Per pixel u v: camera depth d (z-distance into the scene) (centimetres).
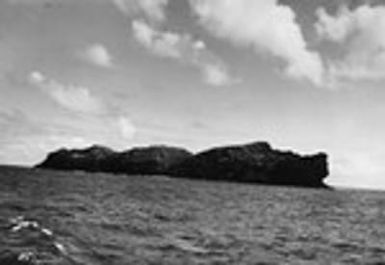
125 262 1631
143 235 2345
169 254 1861
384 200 10269
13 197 3956
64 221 2556
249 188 11250
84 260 1591
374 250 2361
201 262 1759
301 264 1875
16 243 1739
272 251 2147
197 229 2812
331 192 13275
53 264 1486
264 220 3788
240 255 1977
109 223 2689
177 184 10831
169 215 3578
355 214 5184
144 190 7306
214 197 6681
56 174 11731
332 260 2008
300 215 4594
